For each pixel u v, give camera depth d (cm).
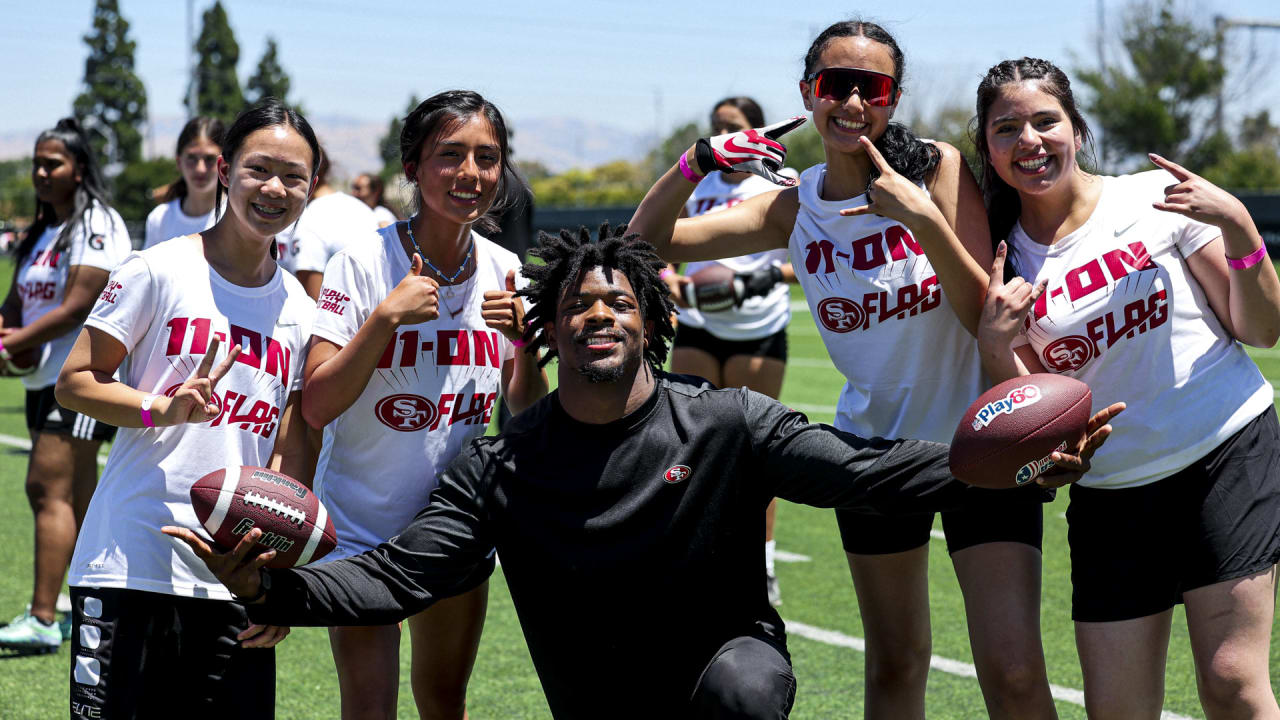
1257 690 295
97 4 6975
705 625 281
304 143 302
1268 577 301
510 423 293
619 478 277
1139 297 309
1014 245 326
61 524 499
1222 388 312
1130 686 309
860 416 352
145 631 289
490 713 438
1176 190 293
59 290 495
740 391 292
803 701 443
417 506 329
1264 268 295
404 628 558
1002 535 318
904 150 326
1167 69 4566
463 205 315
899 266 327
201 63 7100
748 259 632
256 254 307
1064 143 309
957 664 482
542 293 290
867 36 322
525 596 285
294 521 272
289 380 314
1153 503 312
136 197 5919
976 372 337
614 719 288
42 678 464
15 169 8531
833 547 694
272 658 310
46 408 496
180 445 293
